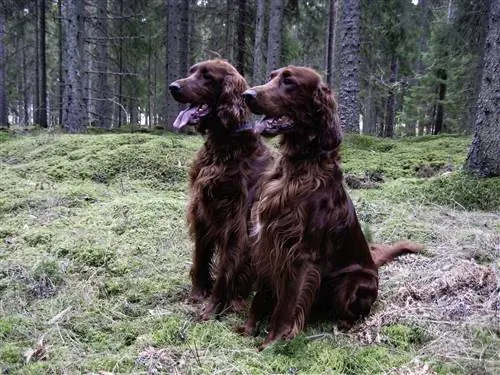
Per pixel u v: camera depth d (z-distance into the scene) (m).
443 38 12.60
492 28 5.02
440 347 2.30
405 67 15.77
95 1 14.51
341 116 8.77
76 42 9.90
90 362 2.28
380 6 12.79
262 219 2.58
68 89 10.02
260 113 2.48
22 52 27.17
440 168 6.46
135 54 15.55
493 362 2.10
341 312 2.69
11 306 2.87
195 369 2.19
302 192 2.49
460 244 3.77
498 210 4.78
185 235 4.18
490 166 5.15
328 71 17.70
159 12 15.26
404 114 22.42
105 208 4.78
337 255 2.65
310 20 15.54
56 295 3.08
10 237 4.09
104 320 2.77
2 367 2.22
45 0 16.69
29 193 5.34
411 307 2.72
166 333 2.54
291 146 2.58
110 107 19.30
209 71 2.88
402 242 3.48
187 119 2.92
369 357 2.28
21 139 9.10
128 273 3.45
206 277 3.19
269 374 2.17
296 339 2.47
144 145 6.86
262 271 2.64
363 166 6.70
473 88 12.96
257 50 11.73
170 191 5.83
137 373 2.17
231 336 2.59
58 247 3.75
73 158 6.82
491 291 2.80
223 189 2.88
